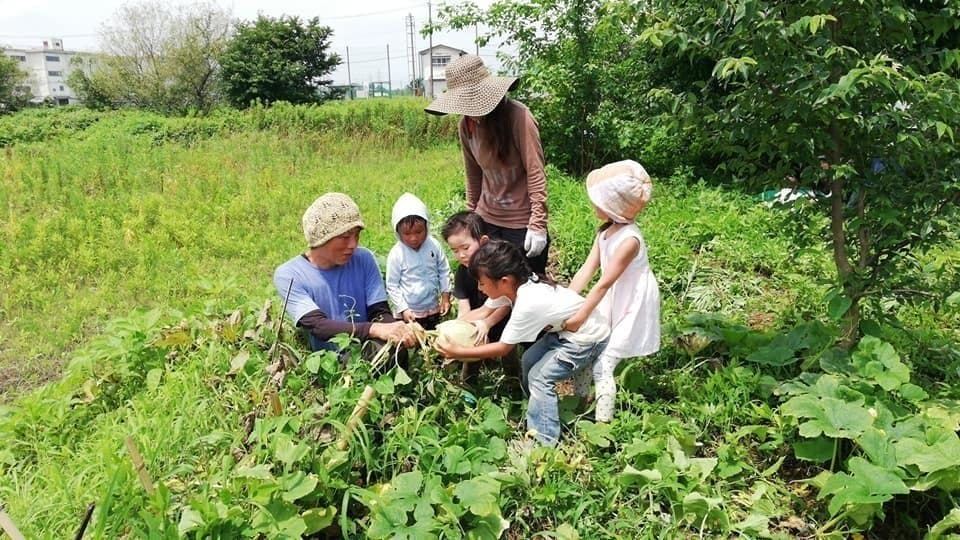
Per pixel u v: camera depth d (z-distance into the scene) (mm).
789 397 3229
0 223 8398
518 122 3768
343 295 3756
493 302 3641
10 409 3521
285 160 13828
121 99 37375
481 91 3674
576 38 12398
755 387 3381
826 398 2756
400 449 2922
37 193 9766
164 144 16469
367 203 9312
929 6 3393
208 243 7531
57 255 6957
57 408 3457
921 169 3348
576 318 3195
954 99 2984
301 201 9570
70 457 3115
